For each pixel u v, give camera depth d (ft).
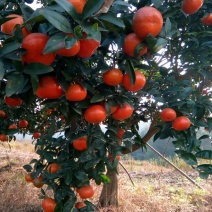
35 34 1.55
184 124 2.60
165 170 11.76
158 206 6.10
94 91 2.12
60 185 2.67
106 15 1.69
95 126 2.71
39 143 3.25
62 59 1.89
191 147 2.77
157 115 3.47
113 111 2.24
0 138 3.89
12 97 2.03
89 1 1.52
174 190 8.05
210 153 2.68
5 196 5.98
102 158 2.69
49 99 2.22
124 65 2.06
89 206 2.69
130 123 3.33
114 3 2.14
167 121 2.75
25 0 2.14
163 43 1.93
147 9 1.78
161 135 2.99
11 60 1.58
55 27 1.51
